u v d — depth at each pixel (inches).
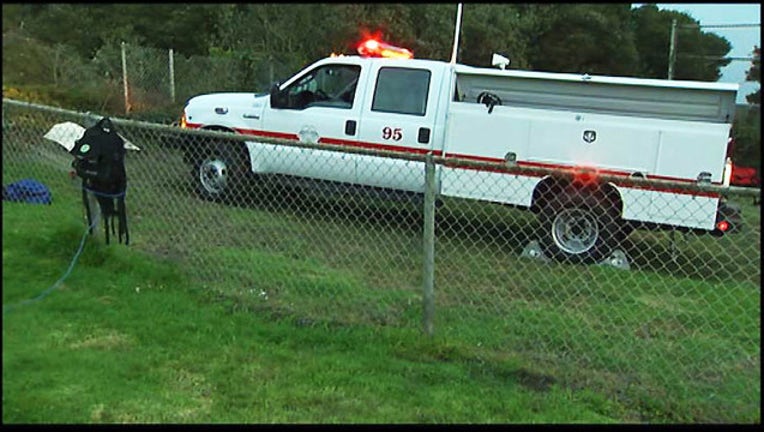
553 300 223.9
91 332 163.8
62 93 487.8
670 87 271.4
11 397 132.0
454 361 162.9
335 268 237.3
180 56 595.5
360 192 312.2
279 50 781.3
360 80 309.3
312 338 169.6
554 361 166.6
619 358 171.8
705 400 149.4
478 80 300.0
